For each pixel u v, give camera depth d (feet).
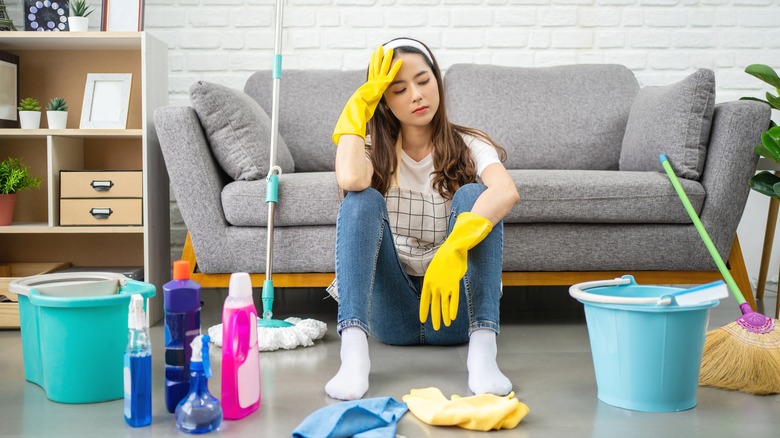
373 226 5.16
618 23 10.62
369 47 10.55
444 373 5.56
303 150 9.55
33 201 9.23
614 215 7.39
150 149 8.05
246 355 4.53
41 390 5.24
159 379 5.55
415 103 5.43
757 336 5.13
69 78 9.21
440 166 5.70
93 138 9.23
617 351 4.69
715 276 7.73
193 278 7.63
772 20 10.61
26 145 9.17
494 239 5.18
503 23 10.60
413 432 4.25
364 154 5.34
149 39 8.15
